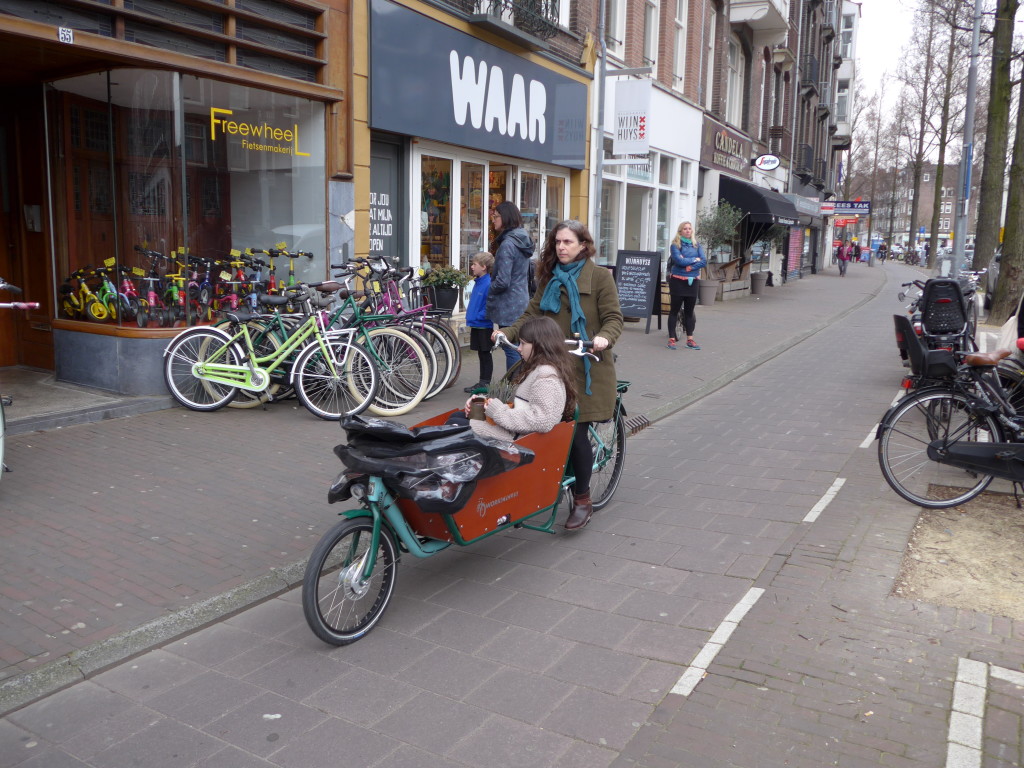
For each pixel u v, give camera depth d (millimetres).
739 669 3379
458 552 4715
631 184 17203
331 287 7387
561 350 4297
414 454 3623
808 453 6699
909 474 5484
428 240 10992
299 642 3660
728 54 23766
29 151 8039
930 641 3578
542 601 4062
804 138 36312
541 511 4438
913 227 56375
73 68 7371
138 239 7547
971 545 4645
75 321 7727
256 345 7512
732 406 8742
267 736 2963
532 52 12594
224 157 7922
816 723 2996
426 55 10094
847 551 4582
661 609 3951
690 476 6141
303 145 8664
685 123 19766
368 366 7277
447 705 3160
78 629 3576
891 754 2812
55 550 4348
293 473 5754
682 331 14508
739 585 4195
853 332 15672
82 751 2873
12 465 5672
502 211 7742
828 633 3664
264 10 8008
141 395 7398
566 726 3016
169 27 7184
